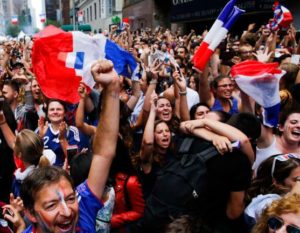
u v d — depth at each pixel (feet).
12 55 39.83
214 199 7.75
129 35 36.45
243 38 29.76
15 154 10.82
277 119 10.75
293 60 19.39
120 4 132.77
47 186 5.95
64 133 13.57
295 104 12.21
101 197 7.32
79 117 13.15
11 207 8.55
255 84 10.44
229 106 15.53
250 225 7.99
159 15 93.30
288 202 5.91
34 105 18.06
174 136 11.60
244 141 7.70
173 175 8.04
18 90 19.25
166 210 7.92
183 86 14.78
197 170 7.81
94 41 14.43
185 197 7.77
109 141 6.88
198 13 68.90
